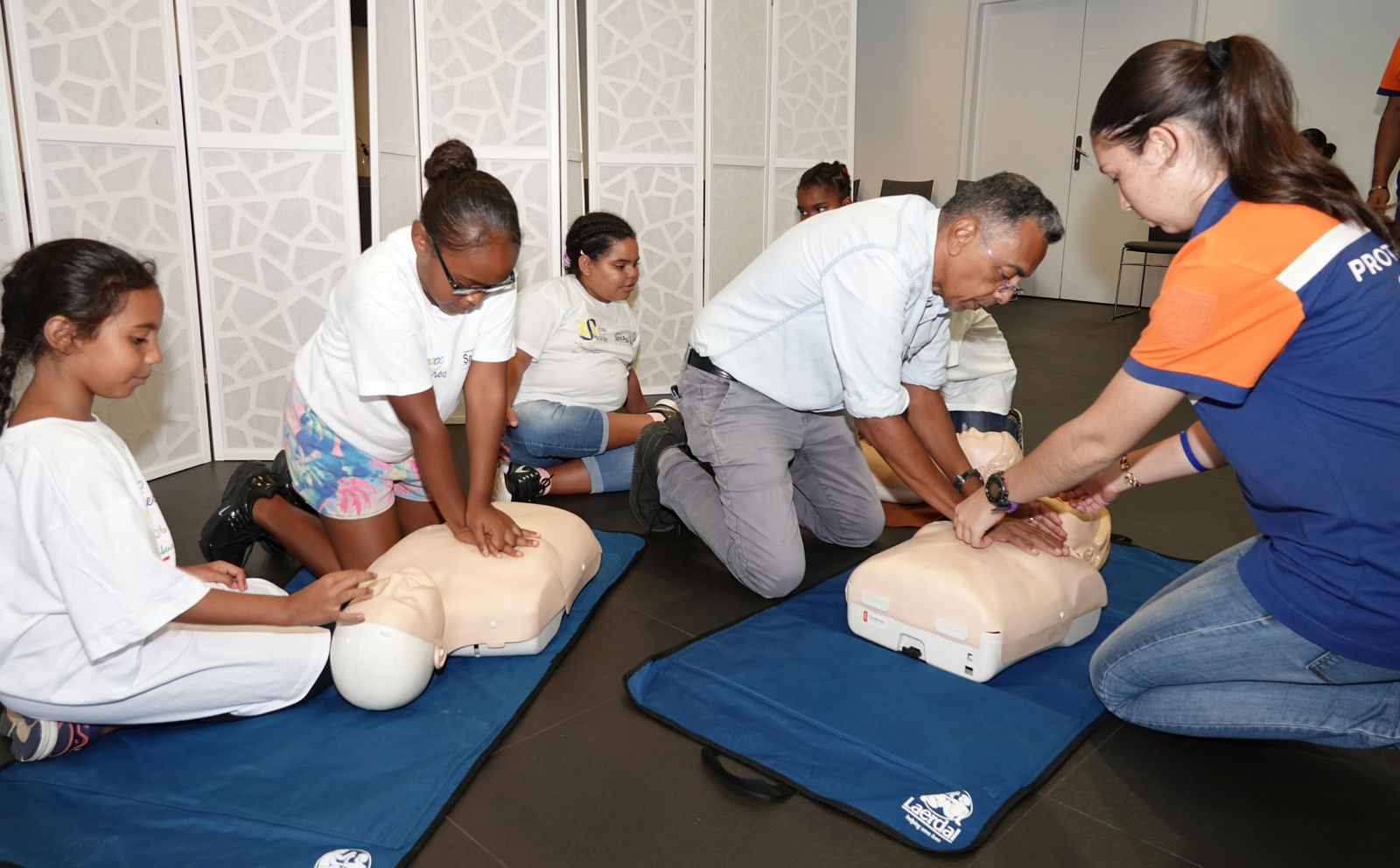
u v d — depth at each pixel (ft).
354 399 6.14
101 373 4.54
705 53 12.28
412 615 5.26
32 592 4.58
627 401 10.25
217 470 10.08
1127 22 21.76
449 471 6.14
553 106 11.36
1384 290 3.66
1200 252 3.84
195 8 9.45
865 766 4.90
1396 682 4.32
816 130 13.92
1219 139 3.83
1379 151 11.91
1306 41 19.30
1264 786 4.87
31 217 8.51
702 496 7.43
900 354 5.84
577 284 9.38
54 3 8.46
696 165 12.58
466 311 5.65
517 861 4.25
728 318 6.84
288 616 4.97
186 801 4.57
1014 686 5.74
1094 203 23.24
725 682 5.69
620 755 5.06
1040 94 23.59
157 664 4.89
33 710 4.75
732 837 4.42
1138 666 4.95
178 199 9.68
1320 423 3.87
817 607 6.79
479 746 5.05
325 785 4.69
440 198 5.15
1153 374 4.06
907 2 25.32
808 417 7.34
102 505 4.44
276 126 9.90
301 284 10.27
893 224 5.69
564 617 6.62
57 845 4.25
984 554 5.99
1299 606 4.19
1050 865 4.27
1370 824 4.57
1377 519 3.89
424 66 10.89
